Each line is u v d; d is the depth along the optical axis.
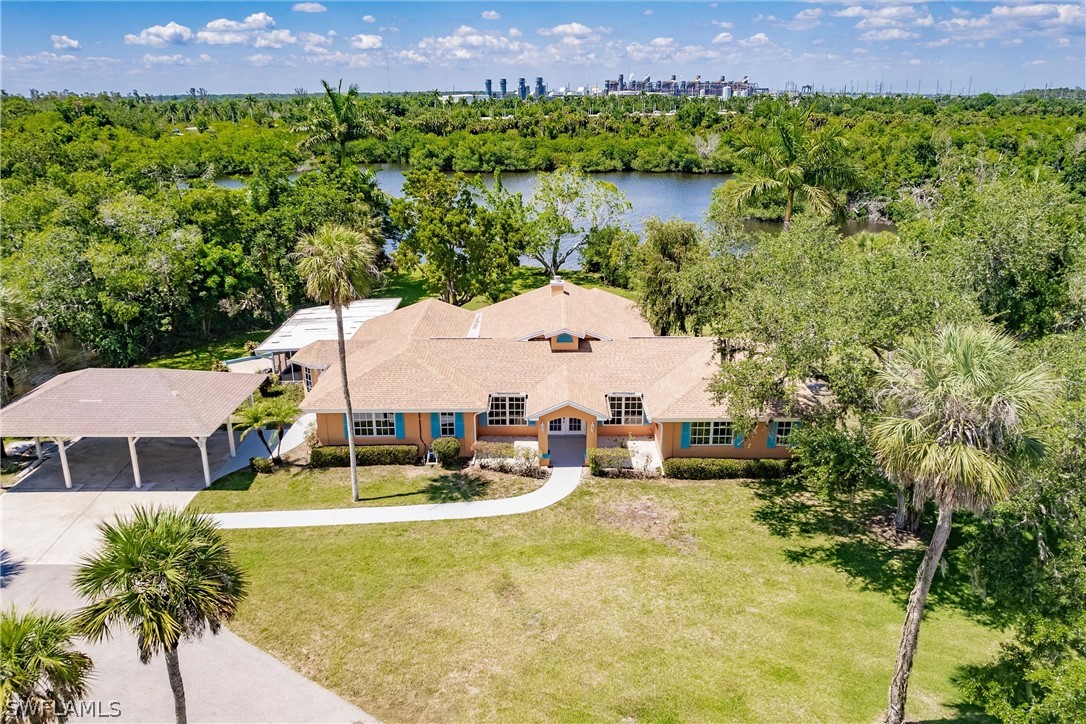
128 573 14.37
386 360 34.31
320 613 22.45
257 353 42.66
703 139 137.00
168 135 133.38
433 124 154.00
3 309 33.72
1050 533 18.56
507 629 21.67
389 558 25.38
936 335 22.05
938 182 74.06
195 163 108.25
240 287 52.06
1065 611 16.45
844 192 50.38
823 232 32.78
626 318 42.59
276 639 21.30
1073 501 17.28
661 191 113.50
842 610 22.67
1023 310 32.50
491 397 34.50
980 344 15.88
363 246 27.48
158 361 47.34
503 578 24.20
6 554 25.66
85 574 14.48
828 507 29.14
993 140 100.12
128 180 62.41
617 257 65.12
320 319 49.22
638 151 137.25
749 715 18.38
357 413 32.94
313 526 27.53
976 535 19.45
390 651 20.78
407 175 62.03
